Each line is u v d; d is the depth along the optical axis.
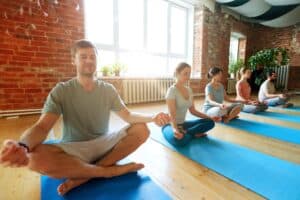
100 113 1.14
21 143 0.75
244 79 3.19
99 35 3.86
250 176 1.15
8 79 2.60
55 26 2.88
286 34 6.41
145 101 4.29
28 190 1.02
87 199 0.92
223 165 1.29
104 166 1.11
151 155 1.47
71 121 1.09
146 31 4.49
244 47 6.61
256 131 2.09
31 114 2.79
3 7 2.47
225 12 5.55
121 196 0.94
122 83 3.87
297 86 6.41
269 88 3.77
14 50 2.60
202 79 5.31
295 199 0.93
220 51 5.67
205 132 1.86
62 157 0.92
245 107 3.07
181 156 1.45
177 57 5.22
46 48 2.84
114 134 1.15
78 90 1.07
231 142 1.74
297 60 6.29
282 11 5.03
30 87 2.77
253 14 5.14
